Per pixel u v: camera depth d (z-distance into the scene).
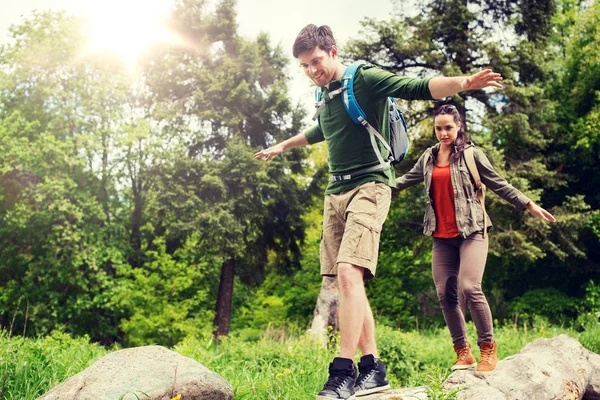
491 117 16.61
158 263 20.16
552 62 18.41
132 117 23.67
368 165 2.82
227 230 18.83
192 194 19.02
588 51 19.17
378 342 7.07
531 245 16.06
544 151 19.55
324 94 2.89
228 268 21.05
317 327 12.68
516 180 15.59
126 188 24.14
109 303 19.53
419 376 5.94
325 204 2.99
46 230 20.50
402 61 17.06
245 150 19.95
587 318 12.59
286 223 21.59
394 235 18.73
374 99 2.70
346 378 2.64
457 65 16.33
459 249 3.83
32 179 21.38
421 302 21.31
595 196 18.98
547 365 3.81
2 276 20.95
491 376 3.51
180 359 3.09
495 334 9.57
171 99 22.25
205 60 22.44
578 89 19.56
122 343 21.48
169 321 18.84
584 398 4.41
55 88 21.02
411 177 4.02
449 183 3.76
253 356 6.79
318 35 2.79
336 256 2.93
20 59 21.22
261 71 21.81
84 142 21.00
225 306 20.73
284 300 23.83
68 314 20.16
